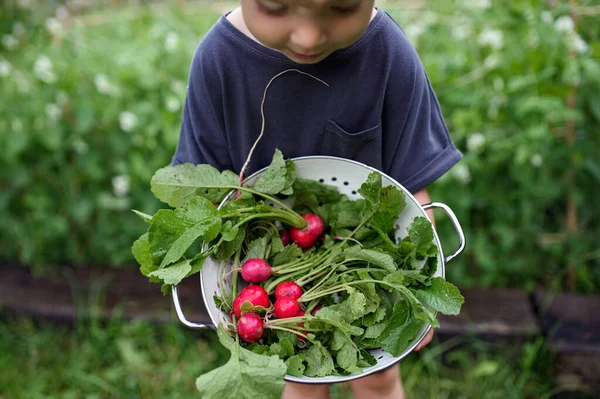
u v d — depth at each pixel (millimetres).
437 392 1899
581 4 2037
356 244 1305
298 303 1208
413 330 1110
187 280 2205
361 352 1152
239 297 1205
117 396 1958
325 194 1316
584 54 1940
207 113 1296
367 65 1202
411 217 1249
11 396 1938
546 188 2072
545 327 1930
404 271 1181
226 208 1198
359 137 1289
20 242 2396
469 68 2113
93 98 2262
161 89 2256
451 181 2064
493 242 2240
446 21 2332
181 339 2066
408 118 1295
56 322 2158
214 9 2820
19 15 2742
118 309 2129
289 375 1092
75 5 3066
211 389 1039
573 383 1867
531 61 1922
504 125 2035
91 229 2414
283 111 1263
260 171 1254
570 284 2162
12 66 2436
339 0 901
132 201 2318
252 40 1188
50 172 2357
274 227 1305
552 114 1983
